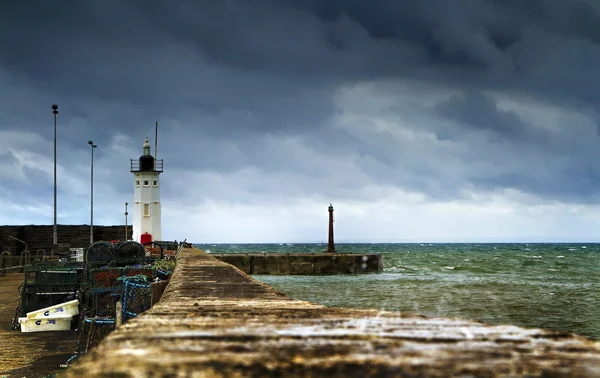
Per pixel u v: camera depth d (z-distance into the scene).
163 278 16.33
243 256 58.22
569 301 31.55
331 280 50.31
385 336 2.89
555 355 2.38
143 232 55.56
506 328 3.13
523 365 2.18
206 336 2.91
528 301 31.70
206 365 2.17
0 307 19.80
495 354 2.41
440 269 67.38
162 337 2.87
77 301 15.84
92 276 13.91
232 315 4.07
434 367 2.15
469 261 90.38
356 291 38.97
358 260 59.38
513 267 71.94
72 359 11.55
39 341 14.04
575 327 22.55
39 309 16.38
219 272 13.12
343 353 2.44
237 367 2.15
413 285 43.75
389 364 2.21
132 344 2.66
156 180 56.12
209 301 6.33
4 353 12.65
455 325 3.29
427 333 2.97
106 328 13.20
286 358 2.33
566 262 86.06
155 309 4.83
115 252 17.78
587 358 2.32
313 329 3.16
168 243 41.81
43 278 16.69
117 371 2.03
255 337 2.88
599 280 48.50
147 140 57.16
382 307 29.56
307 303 5.85
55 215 45.94
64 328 15.51
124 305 12.51
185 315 4.09
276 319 3.73
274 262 58.41
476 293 36.78
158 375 1.98
